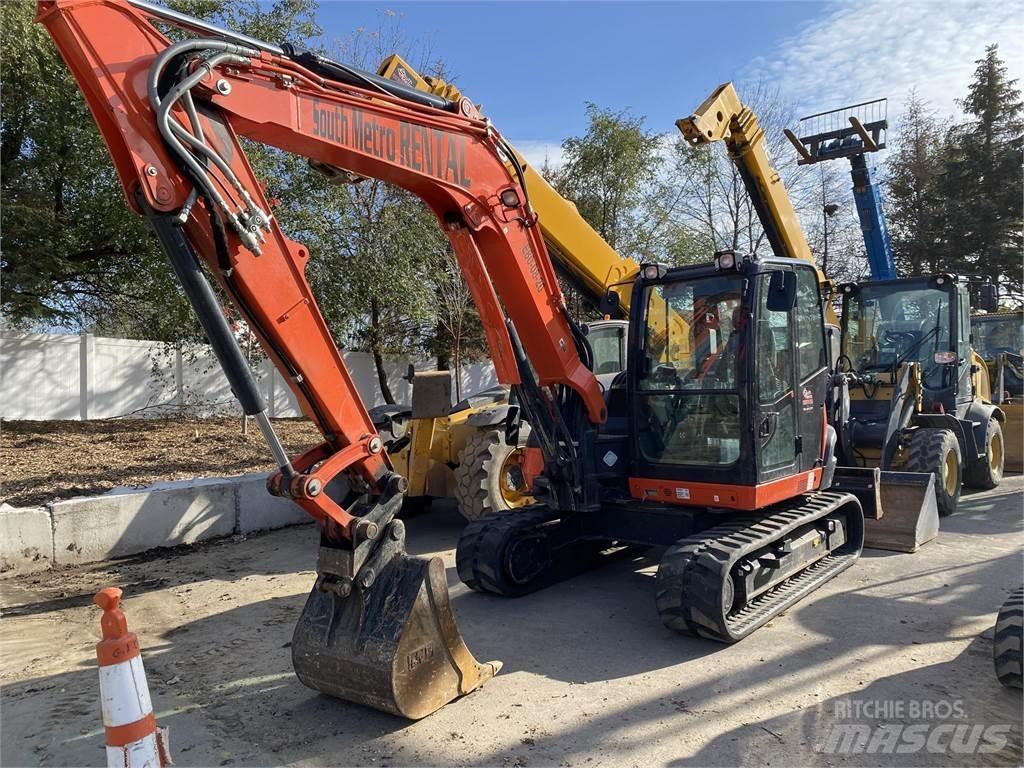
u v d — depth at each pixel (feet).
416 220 47.26
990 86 101.30
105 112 9.50
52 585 20.02
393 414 26.61
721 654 14.98
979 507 27.86
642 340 18.10
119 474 28.09
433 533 26.02
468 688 13.24
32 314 41.98
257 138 11.24
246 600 18.76
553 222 21.63
